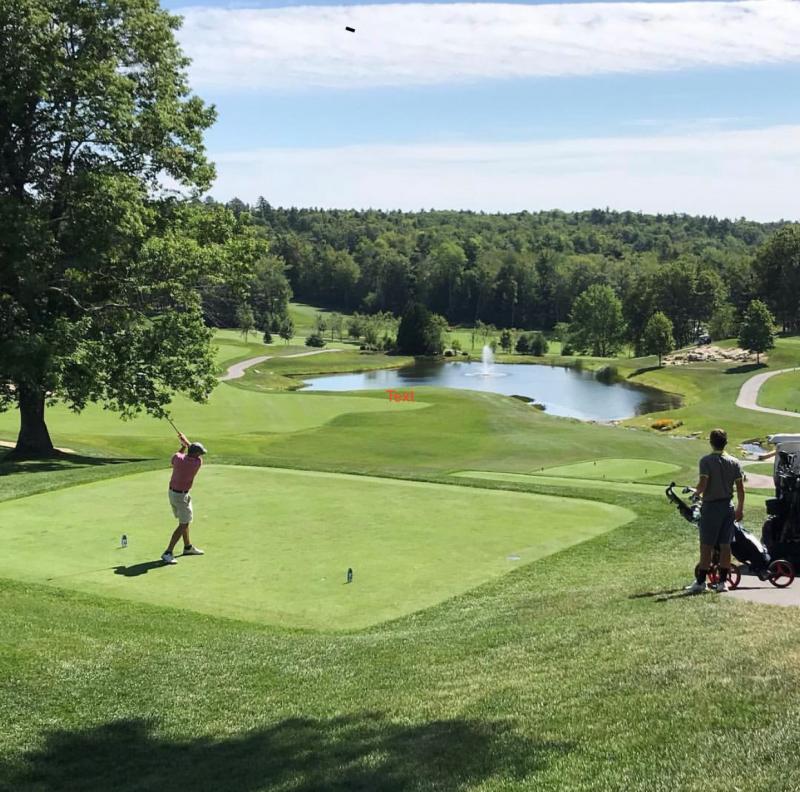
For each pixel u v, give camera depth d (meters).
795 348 101.94
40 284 24.47
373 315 182.75
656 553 13.10
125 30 26.53
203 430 42.62
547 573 11.91
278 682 8.11
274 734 6.85
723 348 110.19
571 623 9.08
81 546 13.25
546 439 41.88
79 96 24.75
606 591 10.38
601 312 135.75
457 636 9.13
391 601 10.81
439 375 104.38
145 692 7.92
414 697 7.38
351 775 5.84
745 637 7.70
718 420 59.28
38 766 6.41
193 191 29.06
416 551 13.05
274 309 163.25
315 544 13.41
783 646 7.30
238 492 17.42
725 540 9.41
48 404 28.38
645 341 110.62
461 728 6.47
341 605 10.67
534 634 8.84
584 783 5.22
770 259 136.62
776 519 10.41
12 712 7.41
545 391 86.56
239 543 13.45
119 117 24.75
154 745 6.77
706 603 9.11
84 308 26.77
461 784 5.44
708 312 142.25
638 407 73.56
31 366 23.30
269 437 40.69
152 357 26.83
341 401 55.44
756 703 6.12
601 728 6.07
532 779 5.37
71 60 24.59
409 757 6.04
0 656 8.61
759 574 9.76
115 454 31.62
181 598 10.89
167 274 27.88
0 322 25.48
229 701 7.67
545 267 193.50
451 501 16.72
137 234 25.50
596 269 191.00
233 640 9.40
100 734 7.00
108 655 8.88
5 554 12.77
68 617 10.01
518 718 6.51
